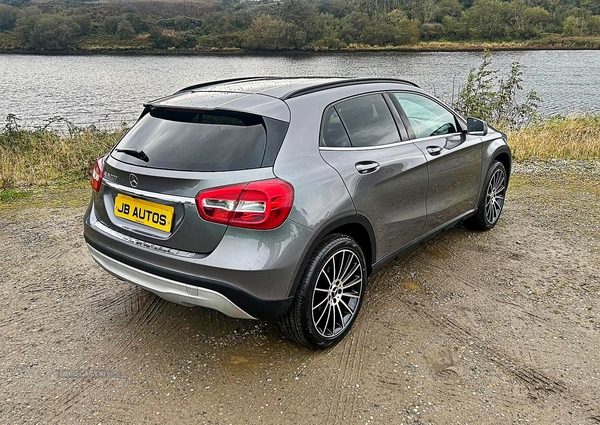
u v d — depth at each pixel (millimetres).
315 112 2824
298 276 2535
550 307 3342
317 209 2551
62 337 3059
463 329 3072
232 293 2395
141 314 3326
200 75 42844
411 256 4164
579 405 2416
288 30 81250
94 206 3037
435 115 3887
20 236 4781
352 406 2416
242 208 2346
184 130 2689
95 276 3916
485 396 2479
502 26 87938
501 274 3834
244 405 2436
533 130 10477
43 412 2408
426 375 2641
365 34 84312
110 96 28375
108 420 2352
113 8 103375
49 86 34031
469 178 4145
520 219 5105
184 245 2477
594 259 4105
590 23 89250
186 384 2605
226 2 137500
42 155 8500
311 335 2719
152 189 2545
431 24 93125
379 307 3344
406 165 3256
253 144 2498
